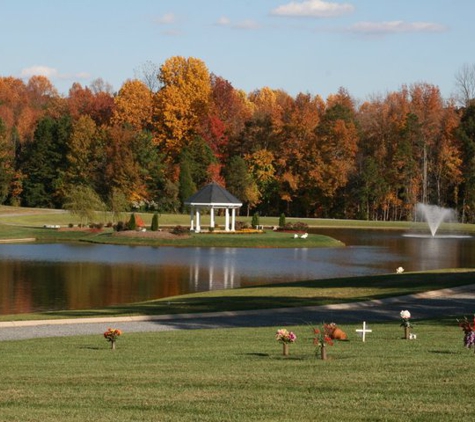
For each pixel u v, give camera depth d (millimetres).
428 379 13984
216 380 14383
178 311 28781
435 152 117750
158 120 124938
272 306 29797
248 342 20359
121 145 110000
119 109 126125
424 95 128625
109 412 11883
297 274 49625
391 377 14242
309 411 11664
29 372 15945
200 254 63438
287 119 120875
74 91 153750
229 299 32406
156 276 47188
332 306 29641
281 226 88812
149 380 14562
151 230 79188
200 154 114375
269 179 116812
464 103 128375
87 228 85125
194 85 126750
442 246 75062
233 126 124750
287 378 14344
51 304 35031
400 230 100625
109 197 93938
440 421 10953
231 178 112188
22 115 132750
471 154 115000
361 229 101812
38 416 11633
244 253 65188
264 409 11836
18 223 90375
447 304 30109
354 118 125438
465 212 116750
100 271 49281
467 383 13508
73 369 16250
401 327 22969
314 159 115625
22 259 56375
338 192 117938
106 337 19547
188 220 101375
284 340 17594
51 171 115500
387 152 118438
